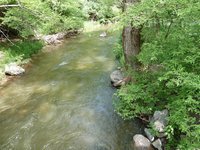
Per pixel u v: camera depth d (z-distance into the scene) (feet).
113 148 22.71
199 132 17.85
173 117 19.71
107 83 35.91
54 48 56.29
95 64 44.34
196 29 22.17
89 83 36.32
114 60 45.93
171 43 22.82
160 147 21.25
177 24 22.98
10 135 25.17
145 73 26.91
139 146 22.06
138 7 22.50
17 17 44.78
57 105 30.50
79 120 27.25
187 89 20.54
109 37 65.77
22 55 46.01
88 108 29.48
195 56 20.74
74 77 38.78
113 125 25.99
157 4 21.25
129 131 24.84
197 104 20.11
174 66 21.36
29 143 23.89
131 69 28.76
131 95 25.23
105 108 29.22
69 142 23.80
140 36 28.89
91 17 86.79
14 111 29.60
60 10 57.93
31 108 30.14
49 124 26.81
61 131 25.54
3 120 27.84
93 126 26.11
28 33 48.91
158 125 22.47
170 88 23.20
